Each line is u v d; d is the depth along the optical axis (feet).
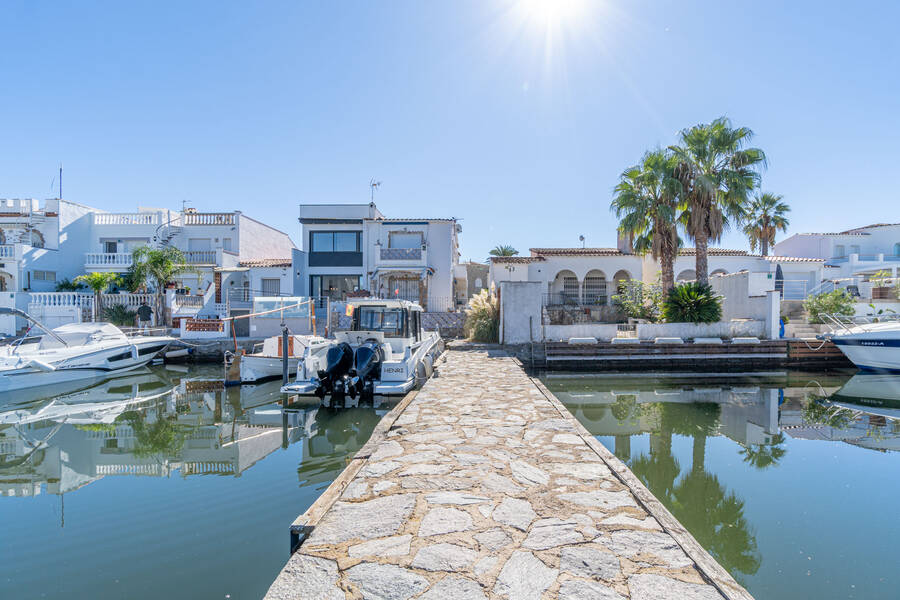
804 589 12.00
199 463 22.66
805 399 39.70
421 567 9.87
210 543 14.34
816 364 57.72
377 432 21.57
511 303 62.90
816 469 21.63
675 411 34.68
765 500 17.93
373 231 94.53
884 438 27.07
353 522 12.09
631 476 15.28
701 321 60.80
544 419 23.98
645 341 57.93
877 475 20.75
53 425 31.22
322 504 13.20
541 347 59.16
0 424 31.68
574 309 83.87
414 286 94.94
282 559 13.38
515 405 27.66
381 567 9.89
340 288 95.71
